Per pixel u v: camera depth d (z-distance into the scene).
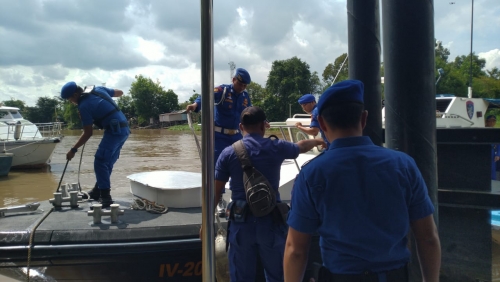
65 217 3.72
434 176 2.39
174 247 3.33
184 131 54.75
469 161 2.64
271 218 2.72
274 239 2.70
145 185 4.04
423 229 1.60
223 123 4.00
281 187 4.07
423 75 2.35
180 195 3.98
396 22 2.36
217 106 3.99
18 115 18.08
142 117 81.88
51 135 18.38
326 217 1.54
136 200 4.02
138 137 38.38
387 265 1.55
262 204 2.66
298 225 1.60
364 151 1.58
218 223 3.36
